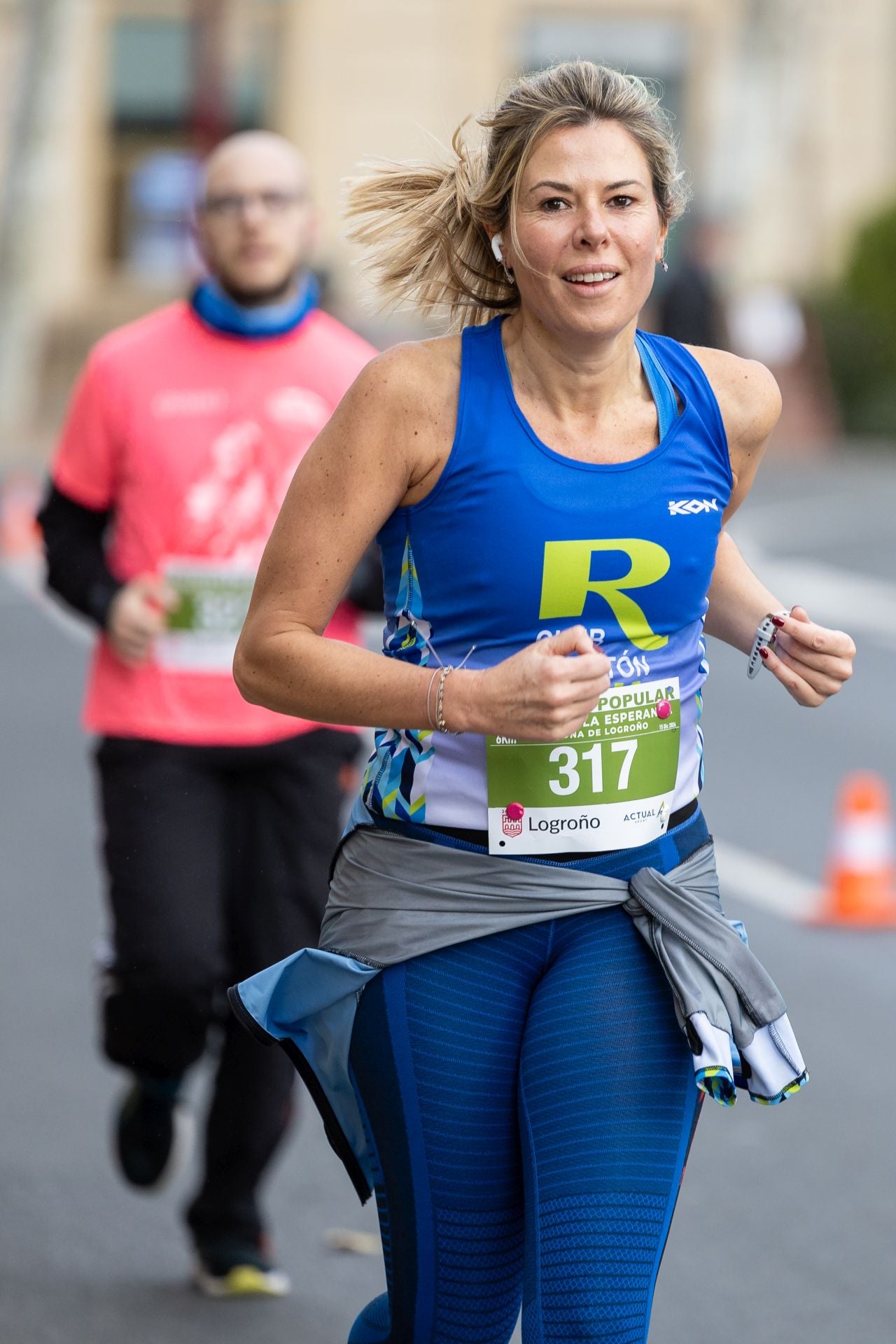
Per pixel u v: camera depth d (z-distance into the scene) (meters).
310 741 12.93
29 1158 14.76
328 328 13.81
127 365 13.39
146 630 12.74
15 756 27.20
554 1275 8.45
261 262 13.31
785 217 83.19
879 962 19.80
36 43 70.75
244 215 13.24
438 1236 8.85
